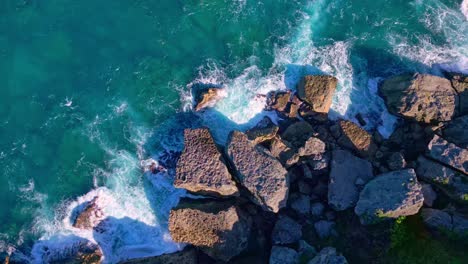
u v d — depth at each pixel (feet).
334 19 149.69
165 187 135.95
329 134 133.90
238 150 126.52
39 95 144.87
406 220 116.88
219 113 140.67
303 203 125.80
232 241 123.65
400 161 123.75
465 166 117.91
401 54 144.87
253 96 140.87
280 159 128.26
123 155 139.03
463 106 130.00
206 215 124.77
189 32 149.59
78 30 151.12
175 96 143.33
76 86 145.48
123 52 148.46
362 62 144.36
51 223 134.10
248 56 145.59
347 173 124.88
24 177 138.10
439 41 146.00
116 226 133.59
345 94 140.67
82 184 136.87
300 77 142.41
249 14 150.51
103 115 142.72
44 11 153.38
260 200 122.72
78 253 130.00
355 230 120.98
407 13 149.79
